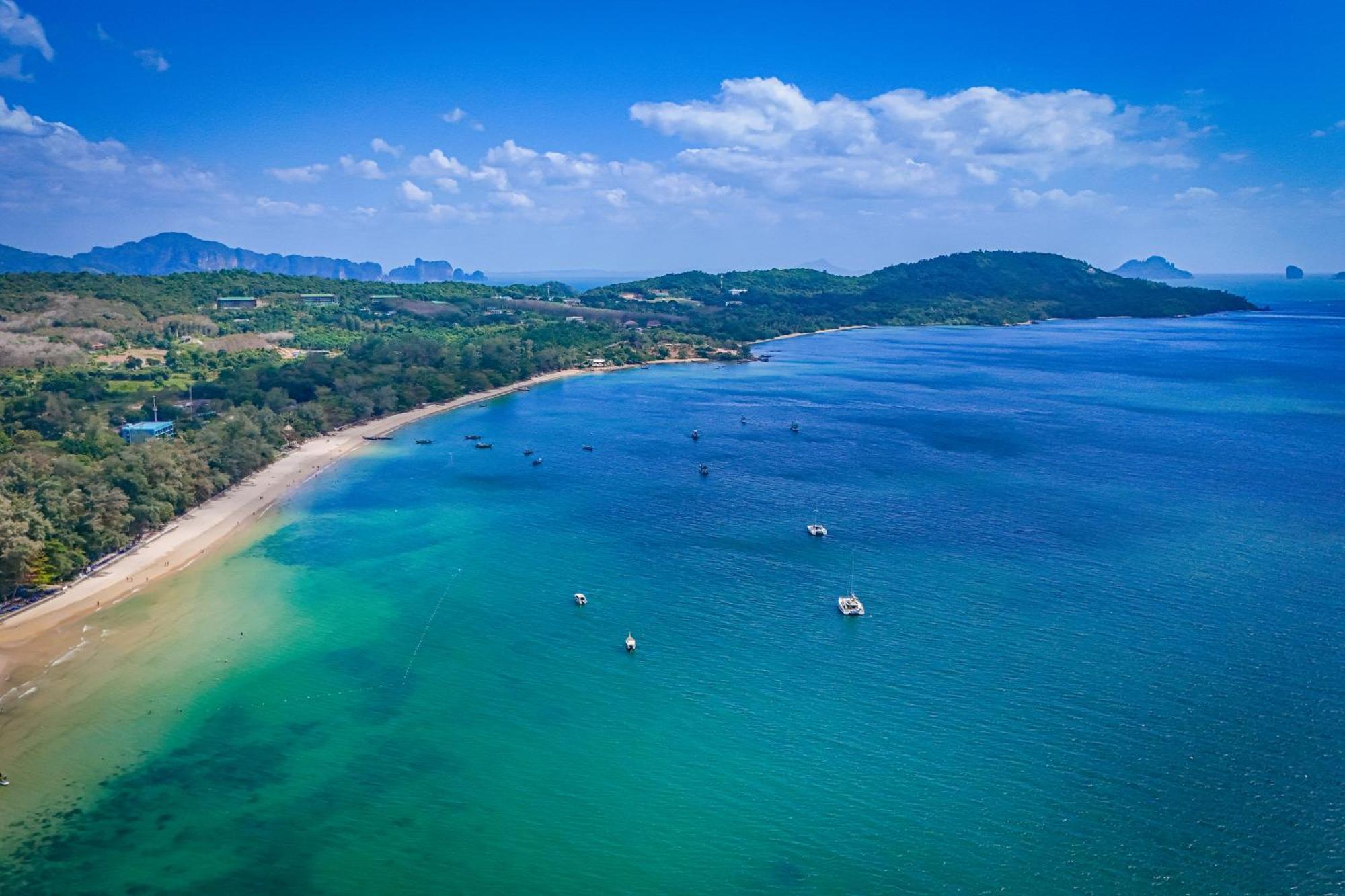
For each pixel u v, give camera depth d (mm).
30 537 180125
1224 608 167250
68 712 138500
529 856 107812
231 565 199750
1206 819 110562
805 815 113375
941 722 132375
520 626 167375
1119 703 135750
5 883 103750
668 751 127375
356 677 149375
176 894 102312
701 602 176625
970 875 102688
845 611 168375
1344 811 111562
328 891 102562
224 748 129625
